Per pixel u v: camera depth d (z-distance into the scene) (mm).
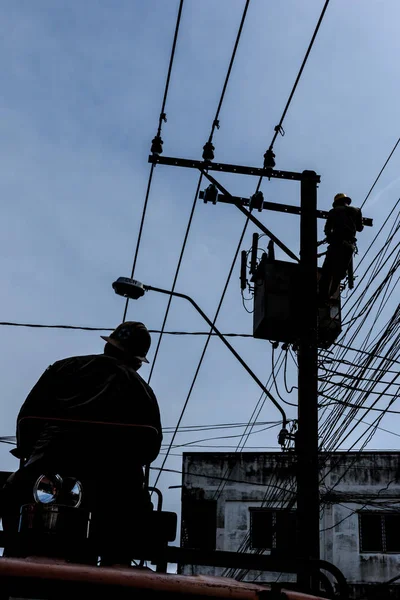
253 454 37031
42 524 6281
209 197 17625
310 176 18094
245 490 36594
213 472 37000
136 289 17484
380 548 34719
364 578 34312
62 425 7148
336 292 17625
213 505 36562
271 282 17250
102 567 5664
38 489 6406
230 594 5770
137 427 7285
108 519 6820
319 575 7250
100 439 7148
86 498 6926
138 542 6770
